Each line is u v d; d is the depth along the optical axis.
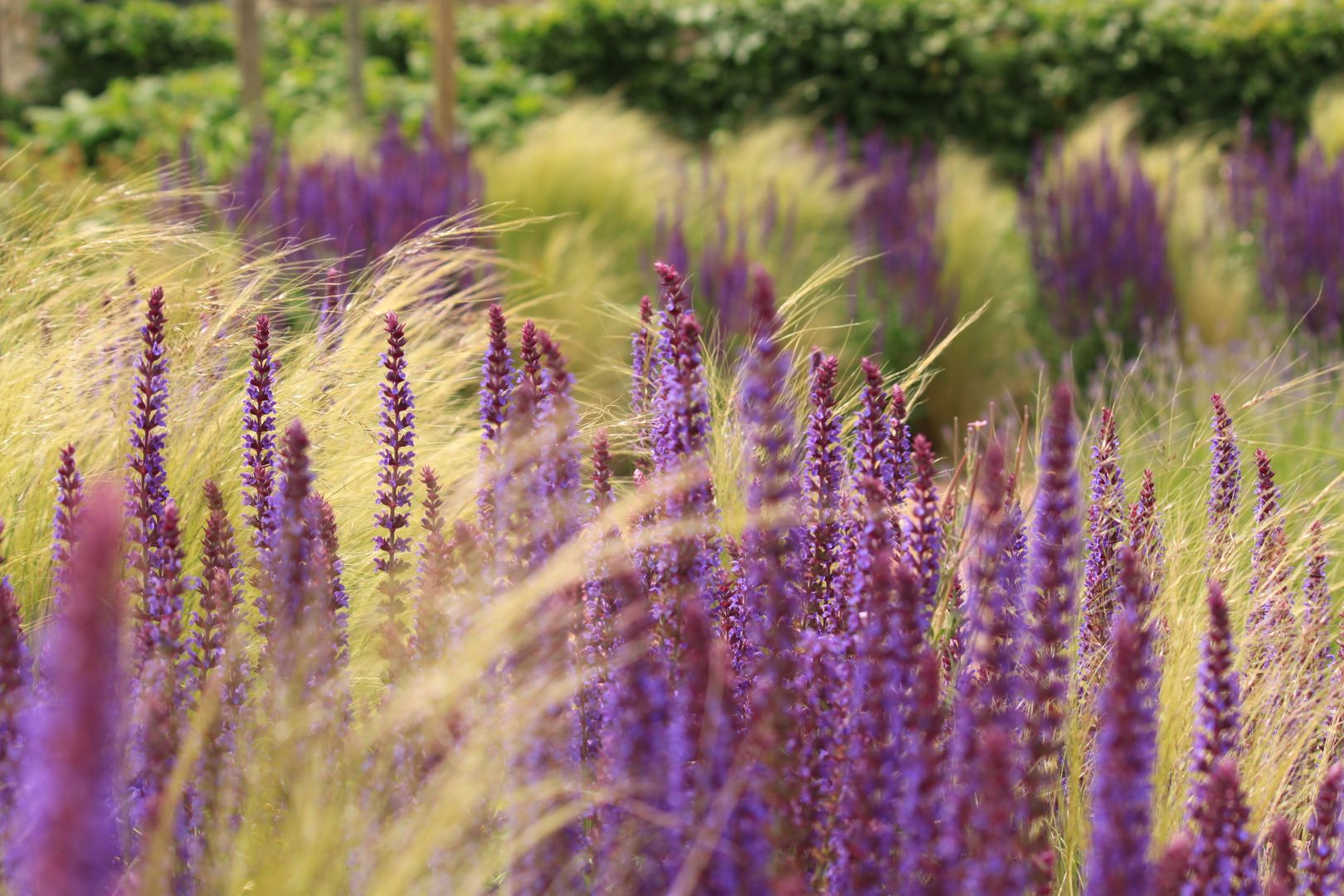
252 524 1.97
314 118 9.09
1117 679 1.32
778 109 10.82
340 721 1.66
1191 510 2.80
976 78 10.82
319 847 1.37
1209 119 10.81
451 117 7.20
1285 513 2.29
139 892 1.25
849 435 2.21
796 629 1.74
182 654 1.78
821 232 6.44
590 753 1.68
